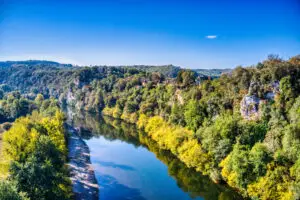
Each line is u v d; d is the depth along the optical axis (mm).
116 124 119500
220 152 50562
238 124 51625
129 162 64562
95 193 46375
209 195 45719
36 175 31797
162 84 120750
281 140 43812
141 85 150750
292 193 35875
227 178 46875
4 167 42500
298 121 43812
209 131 55438
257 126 50250
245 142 49281
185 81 96312
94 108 166000
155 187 49375
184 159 59844
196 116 67500
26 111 121062
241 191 43906
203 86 79125
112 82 182125
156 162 64438
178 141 64562
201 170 53969
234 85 66625
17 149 45031
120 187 49125
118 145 82875
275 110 51969
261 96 56781
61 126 76750
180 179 53062
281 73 55781
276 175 39219
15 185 29312
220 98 67000
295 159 39375
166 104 94812
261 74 59250
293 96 51844
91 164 62844
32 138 47875
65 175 45094
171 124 79688
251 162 42656
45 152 43000
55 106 122875
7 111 118562
